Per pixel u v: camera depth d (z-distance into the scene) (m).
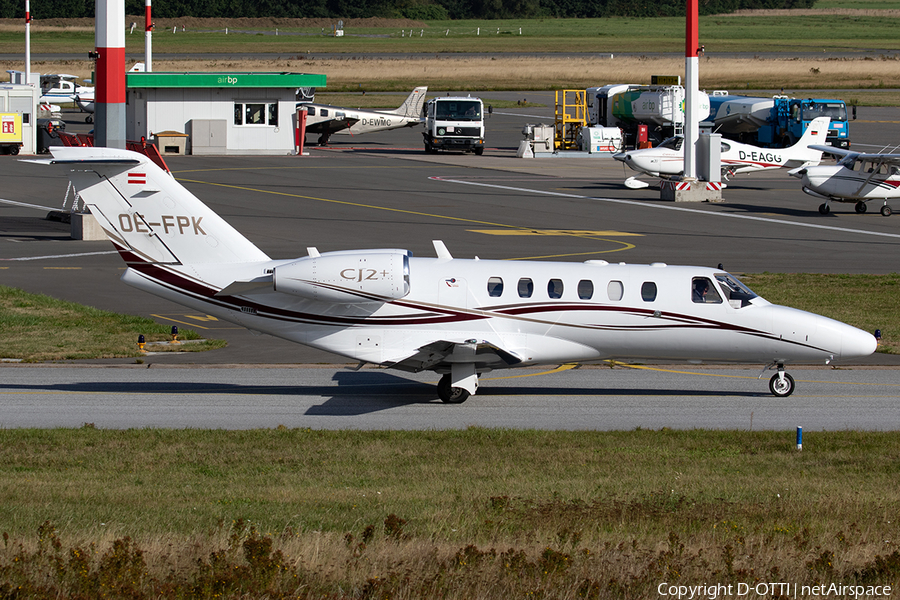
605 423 78.69
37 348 98.38
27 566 39.22
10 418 76.19
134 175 80.88
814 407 84.25
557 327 83.69
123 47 149.62
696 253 154.00
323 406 82.44
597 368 98.81
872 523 49.84
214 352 100.44
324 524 47.81
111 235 82.00
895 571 40.91
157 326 108.38
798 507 52.62
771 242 165.25
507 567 40.12
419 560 41.25
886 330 109.75
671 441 71.12
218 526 45.66
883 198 192.62
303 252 148.62
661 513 50.84
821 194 196.25
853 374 96.31
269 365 96.25
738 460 65.81
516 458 65.38
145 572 39.12
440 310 82.62
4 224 170.62
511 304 83.12
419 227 173.00
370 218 181.50
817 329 84.94
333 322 82.88
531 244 158.62
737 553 43.62
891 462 65.69
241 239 83.44
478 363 83.50
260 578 38.31
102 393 84.69
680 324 84.44
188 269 82.94
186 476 59.69
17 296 117.88
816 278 136.00
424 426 76.88
